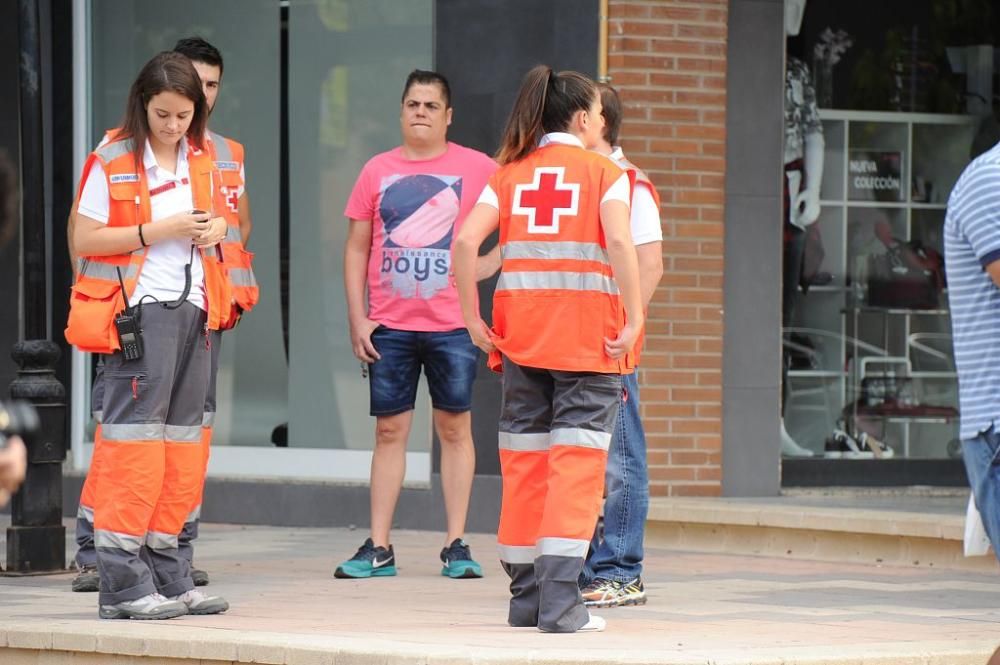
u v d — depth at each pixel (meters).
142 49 32.22
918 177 31.67
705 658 15.02
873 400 31.25
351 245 24.03
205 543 27.38
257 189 31.53
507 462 17.56
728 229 28.83
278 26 31.30
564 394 17.02
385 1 30.28
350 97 30.73
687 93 28.48
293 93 31.22
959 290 13.52
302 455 30.98
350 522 30.08
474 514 28.78
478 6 28.83
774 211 29.02
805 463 30.52
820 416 30.89
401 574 23.12
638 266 18.05
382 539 23.02
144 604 17.84
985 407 13.32
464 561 22.75
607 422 17.11
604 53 28.08
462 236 17.22
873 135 31.33
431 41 29.81
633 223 18.94
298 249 31.25
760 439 29.03
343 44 30.73
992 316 13.31
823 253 31.02
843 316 31.12
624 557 19.66
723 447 28.86
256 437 31.53
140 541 17.92
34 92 23.12
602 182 16.98
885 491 30.81
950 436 31.61
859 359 31.20
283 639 15.92
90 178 18.17
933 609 19.55
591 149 18.38
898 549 24.53
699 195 28.59
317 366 31.09
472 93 28.88
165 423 18.38
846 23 31.05
